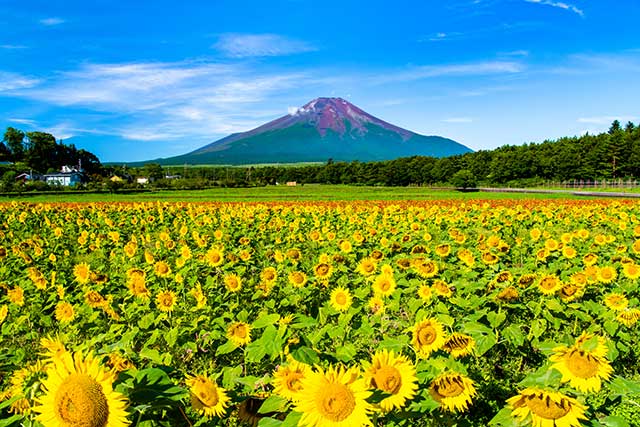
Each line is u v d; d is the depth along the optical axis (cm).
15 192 6681
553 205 3002
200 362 563
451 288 687
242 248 1248
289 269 916
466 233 1659
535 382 288
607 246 1208
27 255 1125
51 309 715
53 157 15375
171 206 2961
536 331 559
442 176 12500
